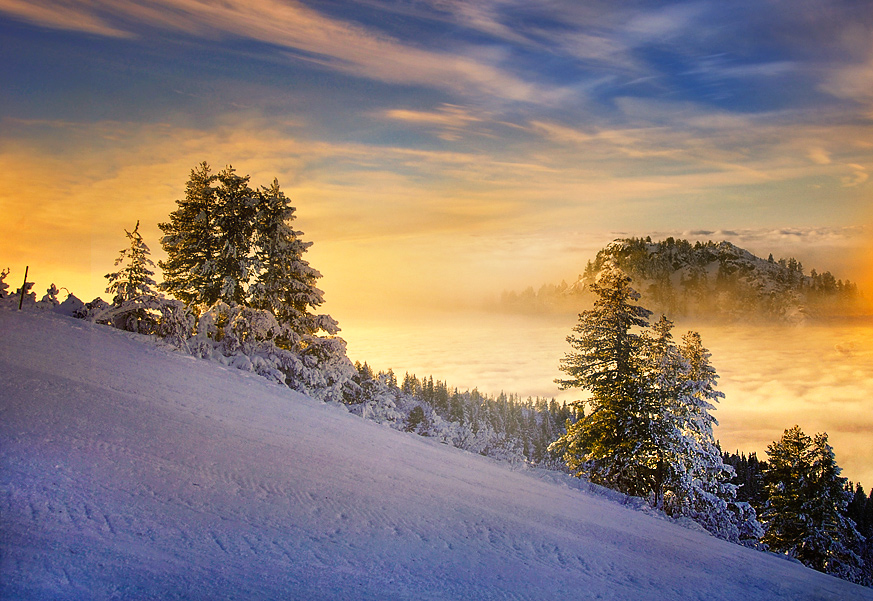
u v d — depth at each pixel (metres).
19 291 22.59
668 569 8.22
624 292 27.94
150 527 5.47
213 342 25.33
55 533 4.85
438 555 6.58
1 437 6.82
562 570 7.01
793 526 35.25
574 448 27.92
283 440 11.09
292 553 5.67
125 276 33.03
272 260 32.16
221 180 32.62
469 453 18.64
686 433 26.81
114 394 10.95
